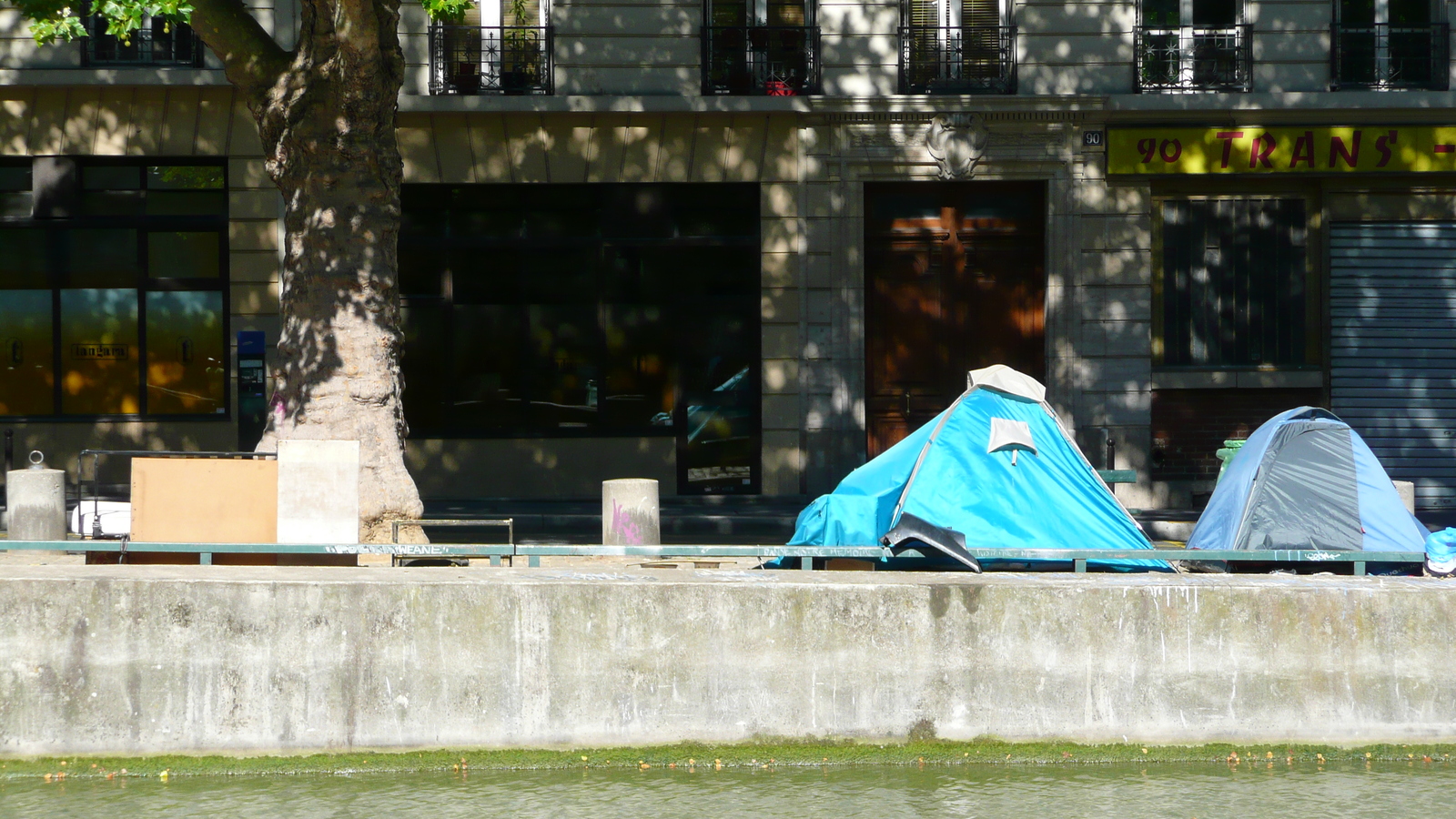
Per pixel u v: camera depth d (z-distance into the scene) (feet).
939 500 32.14
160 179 59.26
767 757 24.88
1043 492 32.96
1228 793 23.43
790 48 60.34
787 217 59.98
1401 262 60.39
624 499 34.09
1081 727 25.17
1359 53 60.08
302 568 26.43
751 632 25.00
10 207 59.11
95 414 59.72
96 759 24.39
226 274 59.67
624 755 24.80
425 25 59.16
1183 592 25.30
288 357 37.50
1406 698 25.25
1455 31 59.72
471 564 34.68
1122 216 60.34
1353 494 32.19
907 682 25.09
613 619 24.90
